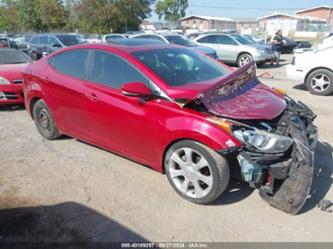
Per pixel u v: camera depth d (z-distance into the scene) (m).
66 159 4.48
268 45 15.89
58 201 3.47
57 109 4.69
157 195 3.58
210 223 3.12
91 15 45.16
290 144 3.07
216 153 3.13
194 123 3.18
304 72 8.70
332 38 9.39
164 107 3.40
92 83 4.12
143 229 3.04
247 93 3.71
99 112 4.02
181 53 4.26
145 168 4.19
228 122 3.10
